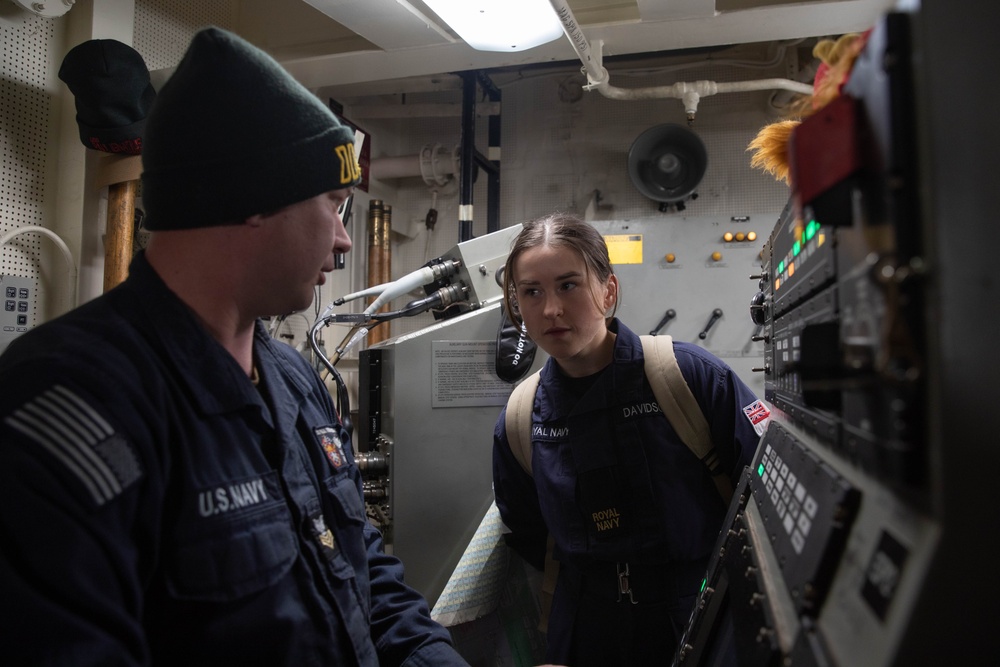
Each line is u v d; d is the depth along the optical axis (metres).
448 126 3.18
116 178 1.66
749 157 2.77
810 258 0.59
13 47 1.62
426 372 1.56
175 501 0.63
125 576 0.56
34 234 1.66
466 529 1.58
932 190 0.35
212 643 0.62
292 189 0.70
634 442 1.17
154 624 0.61
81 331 0.62
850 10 1.88
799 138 0.44
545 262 1.16
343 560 0.79
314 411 0.89
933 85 0.35
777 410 0.86
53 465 0.53
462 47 2.11
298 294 0.77
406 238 3.19
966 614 0.33
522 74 3.05
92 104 1.55
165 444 0.62
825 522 0.50
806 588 0.48
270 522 0.70
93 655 0.50
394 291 1.69
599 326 1.22
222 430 0.69
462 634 1.42
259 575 0.66
